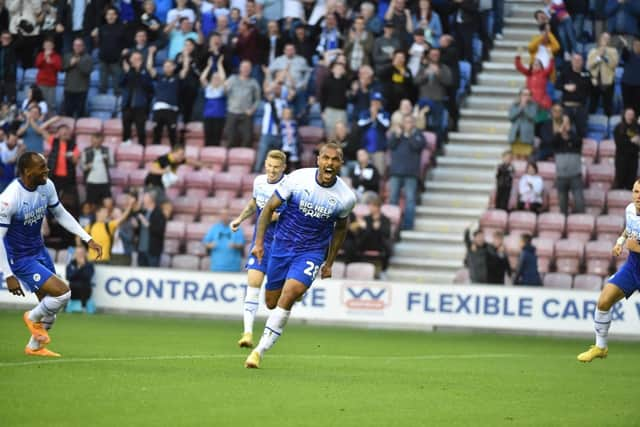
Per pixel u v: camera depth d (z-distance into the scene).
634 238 29.61
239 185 58.44
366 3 61.28
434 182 58.66
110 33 63.72
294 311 50.19
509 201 56.78
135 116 60.25
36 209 26.83
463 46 63.19
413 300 49.53
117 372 25.50
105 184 56.38
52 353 28.70
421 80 58.94
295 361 30.58
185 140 61.72
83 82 62.12
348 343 39.47
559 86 60.62
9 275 26.44
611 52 60.75
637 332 47.62
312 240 26.52
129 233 53.72
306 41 61.62
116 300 51.06
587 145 59.09
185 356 30.48
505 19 68.88
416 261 54.41
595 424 20.09
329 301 50.03
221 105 59.69
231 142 59.88
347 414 20.23
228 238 52.44
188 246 55.69
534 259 50.94
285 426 18.58
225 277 50.34
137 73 60.12
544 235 55.00
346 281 49.91
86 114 63.81
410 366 30.86
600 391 25.75
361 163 55.31
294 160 57.78
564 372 30.50
